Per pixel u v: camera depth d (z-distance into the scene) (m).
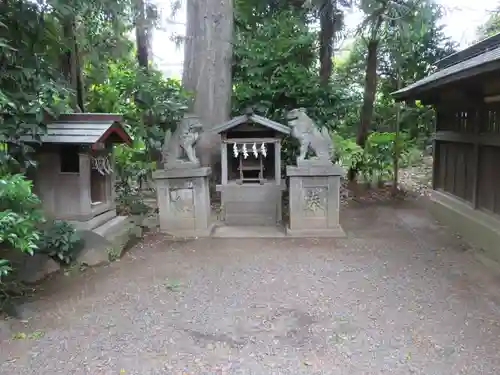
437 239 6.17
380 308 3.87
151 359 3.08
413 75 12.26
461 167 6.81
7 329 3.49
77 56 6.67
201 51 8.40
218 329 3.52
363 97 11.12
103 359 3.08
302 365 2.99
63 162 5.14
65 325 3.58
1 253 4.47
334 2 9.80
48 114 4.74
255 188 6.79
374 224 7.13
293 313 3.79
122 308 3.91
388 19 9.65
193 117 6.41
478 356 3.06
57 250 4.64
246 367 2.97
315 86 8.52
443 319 3.64
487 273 4.72
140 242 5.98
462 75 4.61
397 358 3.06
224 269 4.93
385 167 10.20
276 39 8.95
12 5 4.31
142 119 7.42
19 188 3.45
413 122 12.19
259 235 6.32
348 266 4.99
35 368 2.97
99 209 5.38
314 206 6.29
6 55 3.93
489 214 5.76
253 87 8.67
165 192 6.38
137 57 10.08
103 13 5.91
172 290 4.32
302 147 6.25
